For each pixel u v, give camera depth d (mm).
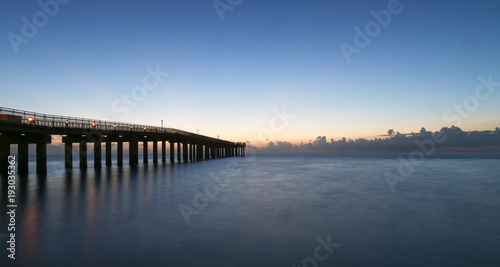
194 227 14328
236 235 13000
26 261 9852
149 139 68000
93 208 18672
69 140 51219
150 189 27656
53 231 13344
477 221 15703
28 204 19781
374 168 64000
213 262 9938
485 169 59375
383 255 10602
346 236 12906
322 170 57375
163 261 9984
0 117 30609
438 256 10562
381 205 20375
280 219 16109
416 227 14469
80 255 10445
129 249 11117
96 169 51500
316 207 19562
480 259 10289
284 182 35312
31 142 39438
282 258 10305
